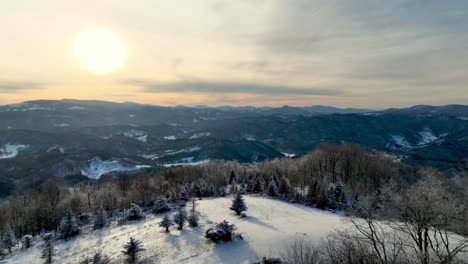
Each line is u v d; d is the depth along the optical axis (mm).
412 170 85375
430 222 13125
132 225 45438
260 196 60875
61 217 58938
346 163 78500
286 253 25203
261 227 34844
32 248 41625
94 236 42344
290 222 37156
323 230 30938
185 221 40656
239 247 29203
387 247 15867
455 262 13195
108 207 63656
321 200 50750
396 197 15234
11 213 62469
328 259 17531
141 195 69312
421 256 12805
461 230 13305
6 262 37188
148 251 31203
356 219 20250
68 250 37156
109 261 30156
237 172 94750
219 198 59562
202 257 28109
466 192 17734
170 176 96375
